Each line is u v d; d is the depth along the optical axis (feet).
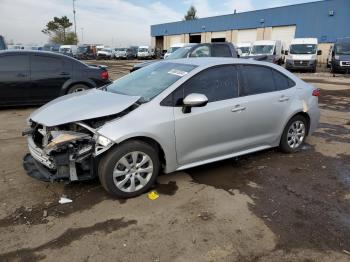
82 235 10.33
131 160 12.36
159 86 13.80
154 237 10.28
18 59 27.17
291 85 17.48
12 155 16.92
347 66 72.84
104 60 151.23
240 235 10.45
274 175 15.10
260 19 131.13
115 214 11.52
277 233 10.60
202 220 11.25
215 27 150.82
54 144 11.41
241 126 15.10
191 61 15.40
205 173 15.08
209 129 13.94
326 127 24.32
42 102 28.35
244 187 13.80
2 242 9.93
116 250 9.66
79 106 12.97
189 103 12.54
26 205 12.00
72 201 12.32
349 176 15.21
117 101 13.00
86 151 11.69
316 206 12.39
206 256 9.46
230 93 14.83
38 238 10.15
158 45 193.47
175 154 13.32
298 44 79.92
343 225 11.14
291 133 17.81
